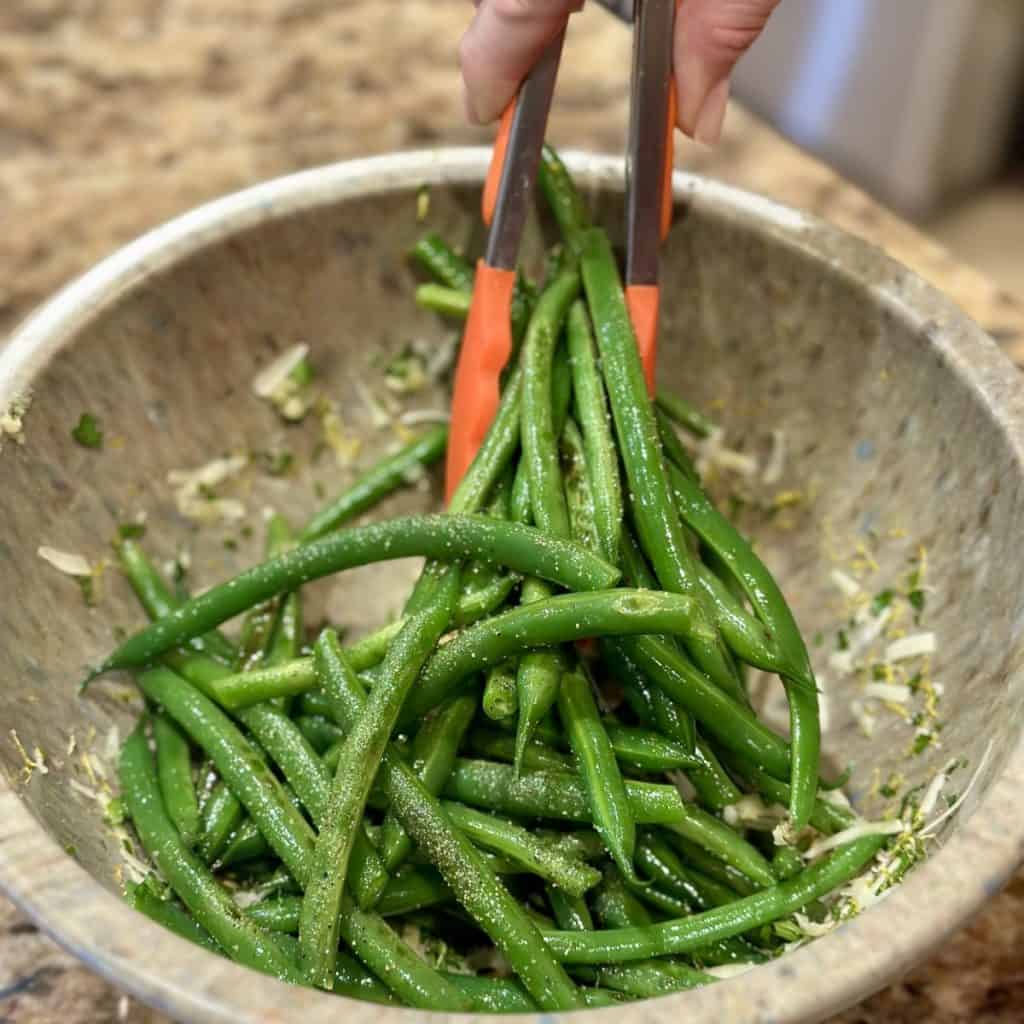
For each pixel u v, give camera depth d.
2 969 0.45
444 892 0.43
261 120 0.71
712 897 0.45
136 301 0.49
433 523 0.45
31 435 0.47
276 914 0.43
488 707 0.43
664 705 0.44
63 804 0.43
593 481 0.46
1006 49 0.83
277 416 0.55
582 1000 0.41
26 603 0.46
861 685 0.50
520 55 0.45
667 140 0.47
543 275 0.54
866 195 0.67
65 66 0.75
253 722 0.46
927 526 0.49
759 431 0.54
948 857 0.37
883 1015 0.44
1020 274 0.86
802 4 0.84
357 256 0.53
